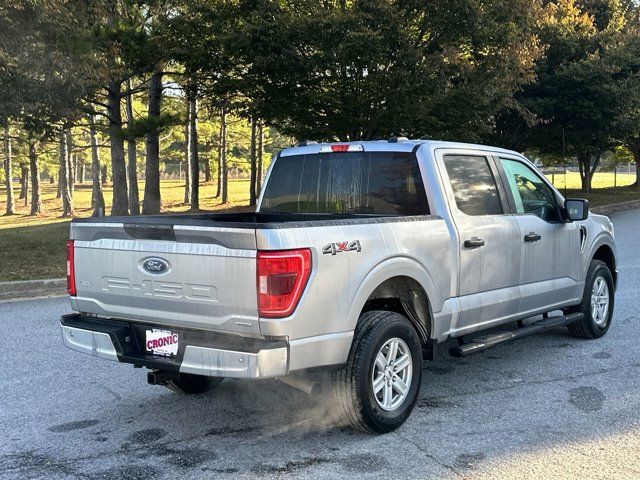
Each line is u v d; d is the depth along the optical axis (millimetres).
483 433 4398
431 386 5473
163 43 16719
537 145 31281
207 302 3908
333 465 3922
